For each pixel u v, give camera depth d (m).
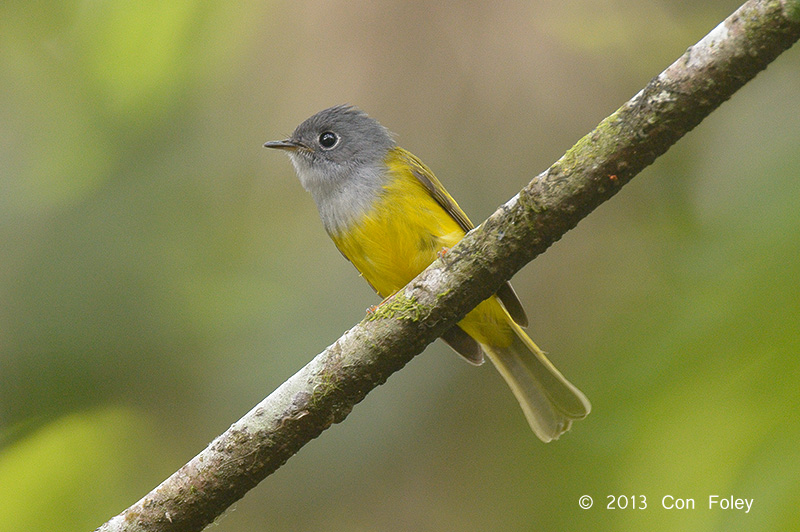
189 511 6.85
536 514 9.02
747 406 6.40
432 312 6.74
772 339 6.49
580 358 9.30
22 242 11.13
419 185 8.97
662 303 7.61
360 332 6.84
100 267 11.05
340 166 9.27
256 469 6.84
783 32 5.68
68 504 10.55
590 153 6.25
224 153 11.17
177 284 11.05
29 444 10.84
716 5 10.98
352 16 10.63
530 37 10.49
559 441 8.77
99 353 11.05
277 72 10.88
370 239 8.97
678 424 6.64
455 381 12.02
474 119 10.48
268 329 11.02
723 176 10.05
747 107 10.41
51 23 10.70
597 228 10.85
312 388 6.82
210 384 11.12
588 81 10.48
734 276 6.88
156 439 11.03
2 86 11.04
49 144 11.04
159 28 10.40
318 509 11.89
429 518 11.63
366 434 11.91
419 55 10.55
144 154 11.15
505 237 6.52
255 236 11.30
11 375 11.02
